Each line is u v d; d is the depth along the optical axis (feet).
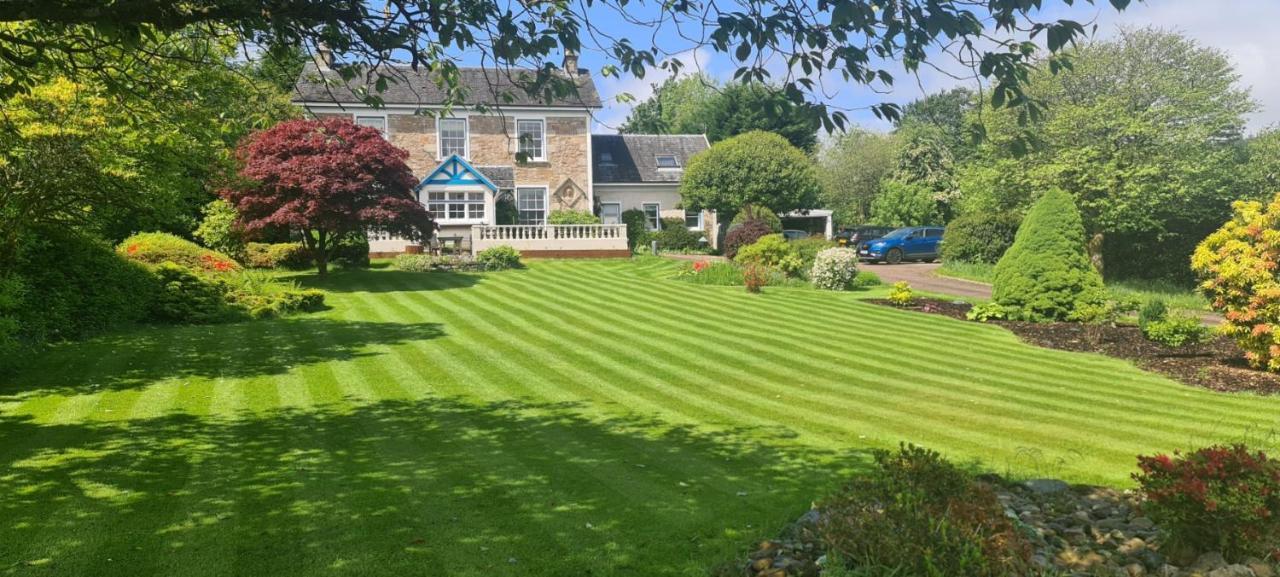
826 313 52.16
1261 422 24.71
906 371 33.30
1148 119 76.69
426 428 22.77
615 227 90.63
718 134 159.63
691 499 16.35
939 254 96.58
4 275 31.22
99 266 38.81
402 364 33.22
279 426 22.71
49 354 32.68
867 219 176.14
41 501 15.74
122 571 12.42
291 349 36.11
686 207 118.11
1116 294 58.95
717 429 23.21
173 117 23.97
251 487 16.84
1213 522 11.34
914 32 11.91
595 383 30.17
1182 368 34.19
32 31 16.14
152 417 23.43
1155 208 76.54
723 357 36.04
